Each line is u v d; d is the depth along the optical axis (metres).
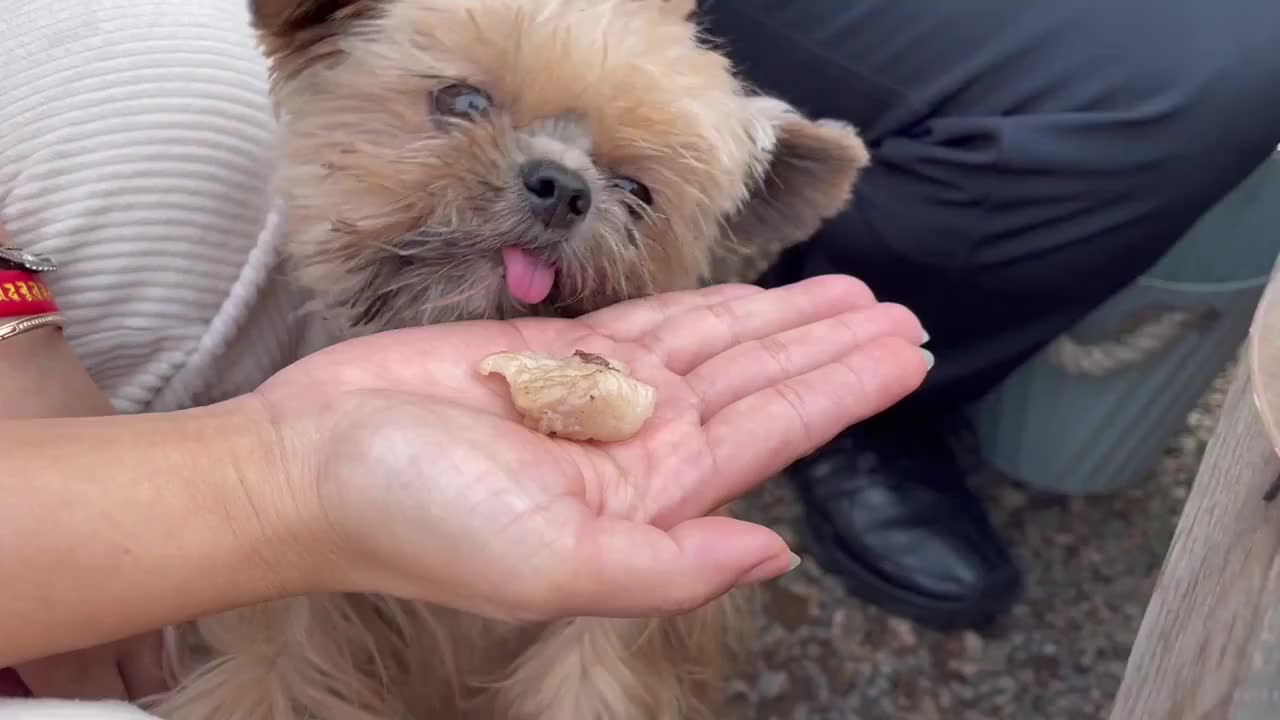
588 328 0.44
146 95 0.44
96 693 0.43
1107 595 0.63
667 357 0.44
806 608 0.62
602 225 0.44
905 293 0.60
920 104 0.55
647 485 0.38
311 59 0.46
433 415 0.36
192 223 0.46
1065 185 0.52
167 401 0.48
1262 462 0.36
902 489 0.63
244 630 0.48
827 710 0.59
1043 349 0.60
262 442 0.36
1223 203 0.54
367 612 0.52
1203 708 0.36
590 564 0.34
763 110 0.50
